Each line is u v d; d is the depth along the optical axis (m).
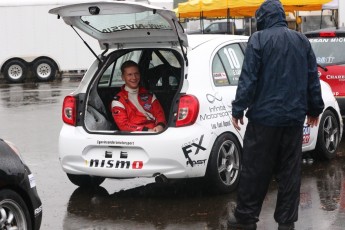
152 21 6.79
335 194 6.97
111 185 7.66
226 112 7.02
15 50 25.33
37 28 25.39
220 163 6.92
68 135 6.98
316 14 24.22
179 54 6.98
